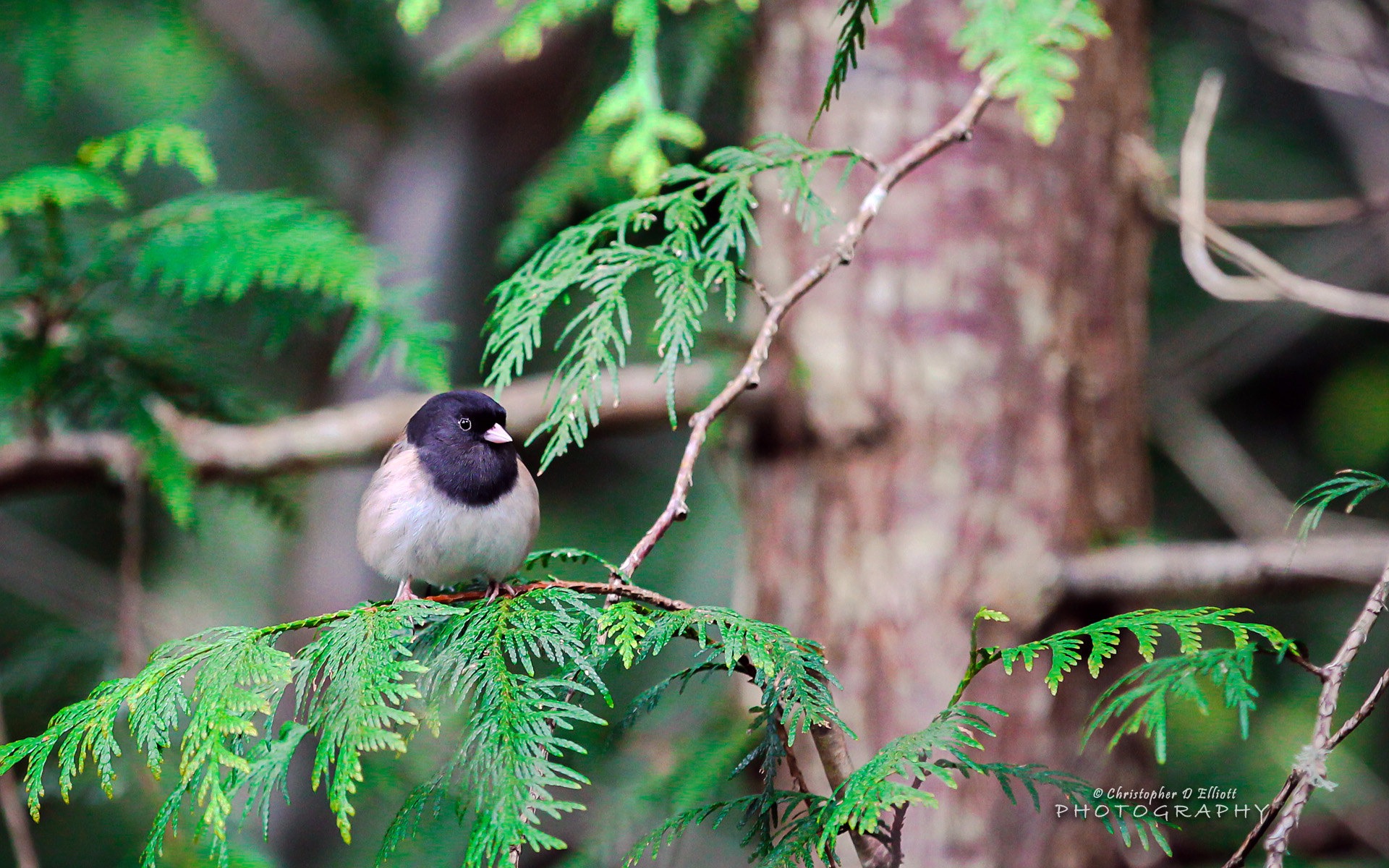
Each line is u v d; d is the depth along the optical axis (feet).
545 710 12.14
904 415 25.59
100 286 22.98
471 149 38.96
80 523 41.09
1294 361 44.98
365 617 13.12
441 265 38.55
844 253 15.06
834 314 26.08
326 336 38.58
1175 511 39.75
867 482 25.71
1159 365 38.47
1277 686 33.17
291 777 33.88
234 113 38.88
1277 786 28.32
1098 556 24.58
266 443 25.89
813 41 26.99
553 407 14.12
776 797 13.00
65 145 36.52
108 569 40.50
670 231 15.69
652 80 17.70
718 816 13.16
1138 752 26.30
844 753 13.60
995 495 25.29
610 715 26.50
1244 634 11.79
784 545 26.35
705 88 28.12
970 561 25.09
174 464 23.24
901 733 24.71
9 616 38.63
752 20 28.14
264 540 40.19
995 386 25.55
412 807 11.95
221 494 32.19
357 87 38.47
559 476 40.42
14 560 35.70
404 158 39.45
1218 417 45.03
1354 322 44.45
